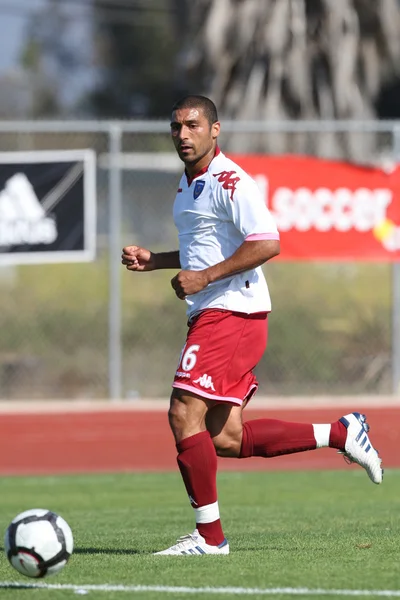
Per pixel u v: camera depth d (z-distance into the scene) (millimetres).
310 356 53094
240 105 79625
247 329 21281
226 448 22312
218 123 21625
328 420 45531
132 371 54625
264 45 79188
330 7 78688
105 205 59844
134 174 58281
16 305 57750
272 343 53031
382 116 125438
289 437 22422
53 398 53688
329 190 46062
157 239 57438
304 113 79500
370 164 46250
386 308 54781
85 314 57406
